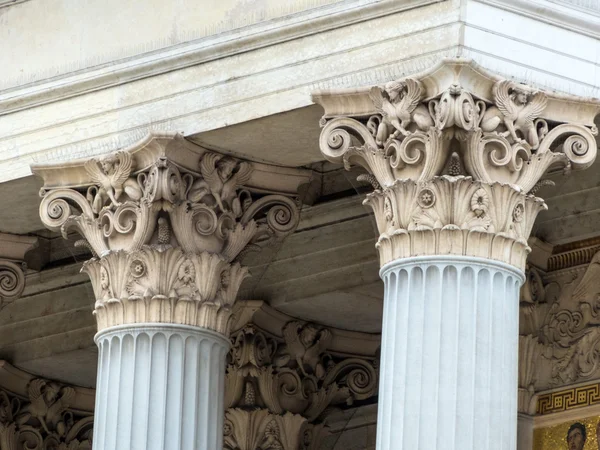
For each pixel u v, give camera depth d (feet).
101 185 107.04
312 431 125.18
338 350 125.49
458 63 95.71
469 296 95.25
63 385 135.03
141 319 104.78
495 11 98.89
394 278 96.48
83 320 129.80
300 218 118.83
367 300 120.67
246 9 105.50
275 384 123.24
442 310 94.99
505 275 96.17
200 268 105.50
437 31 98.78
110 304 105.50
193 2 107.65
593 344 113.70
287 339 123.75
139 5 109.60
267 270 121.80
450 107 95.71
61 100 110.93
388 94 97.91
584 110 98.53
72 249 125.70
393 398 94.99
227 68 105.09
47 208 108.37
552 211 115.03
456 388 94.07
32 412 134.31
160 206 105.19
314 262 120.57
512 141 97.04
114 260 105.81
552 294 115.65
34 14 113.60
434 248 95.81
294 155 106.83
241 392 122.52
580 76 99.71
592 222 113.80
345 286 119.55
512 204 96.73
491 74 96.73
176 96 106.63
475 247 95.71
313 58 102.37
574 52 99.96
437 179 96.22
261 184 107.96
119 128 108.37
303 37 103.04
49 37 112.57
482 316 95.09
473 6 98.58
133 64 108.37
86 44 111.04
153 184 104.83
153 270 105.09
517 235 96.99
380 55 100.22
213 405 105.19
